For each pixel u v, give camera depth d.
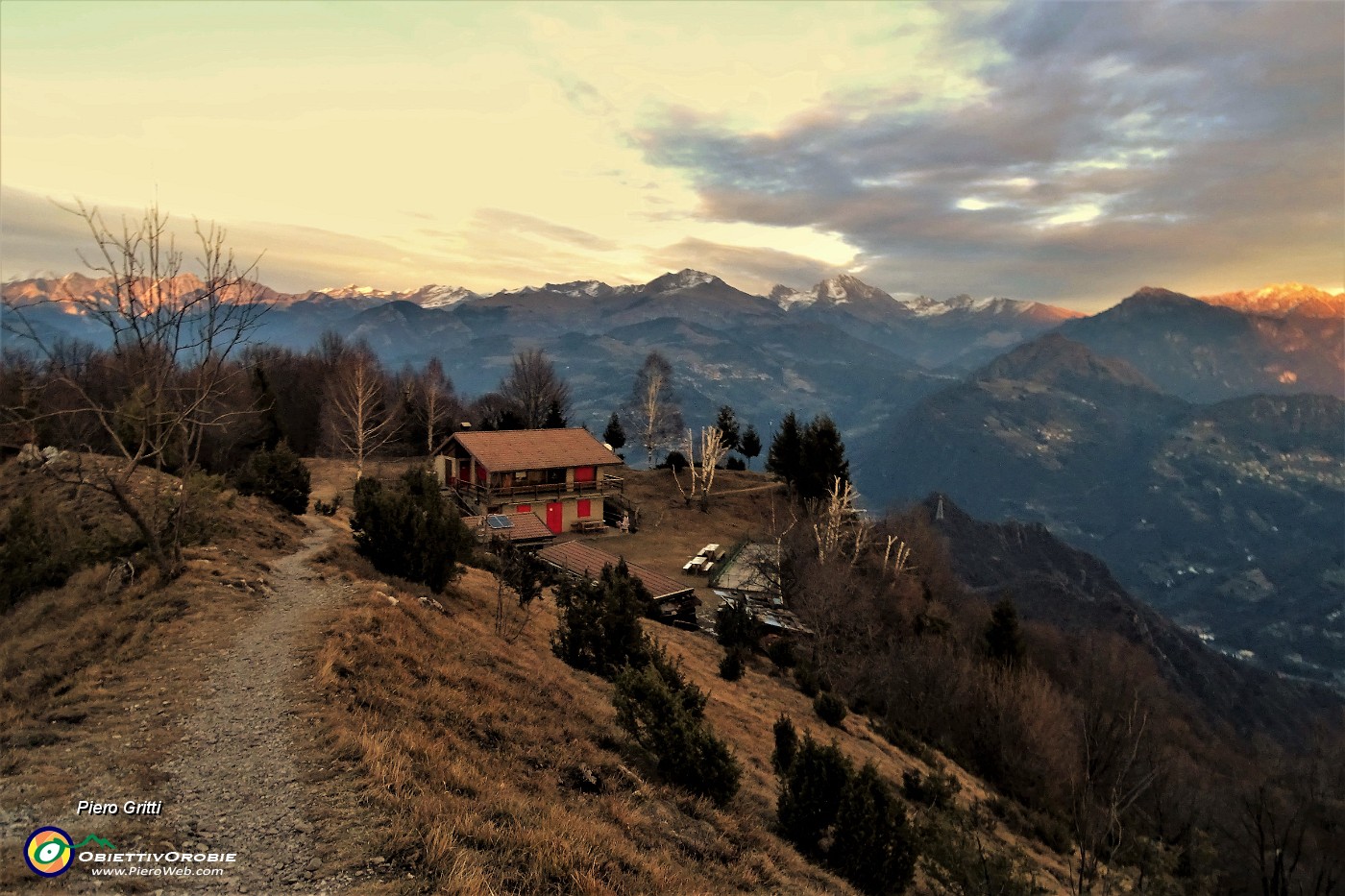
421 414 78.69
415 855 8.39
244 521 27.62
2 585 19.48
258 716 11.84
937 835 15.04
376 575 23.05
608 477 65.06
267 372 79.88
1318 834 24.33
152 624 16.03
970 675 34.31
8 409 19.28
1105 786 25.25
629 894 9.05
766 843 13.27
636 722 15.79
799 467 67.38
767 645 38.47
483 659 17.75
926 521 74.31
